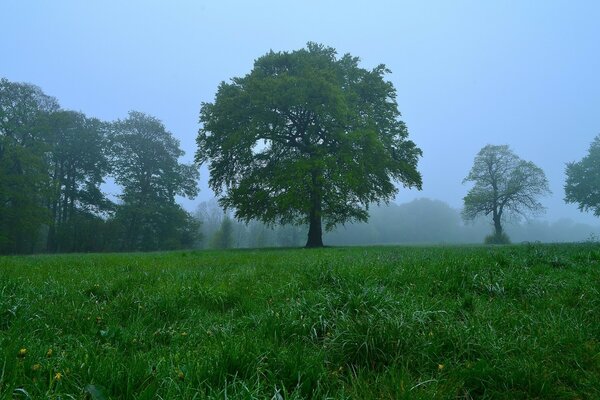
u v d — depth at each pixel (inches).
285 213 1255.5
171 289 240.5
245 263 434.3
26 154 1571.1
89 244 1909.4
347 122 1175.6
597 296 208.7
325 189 1150.3
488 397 119.0
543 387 118.3
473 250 498.3
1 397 95.7
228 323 178.9
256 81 1194.0
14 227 1566.2
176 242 2069.4
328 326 163.5
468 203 2432.3
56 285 248.8
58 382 106.0
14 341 132.0
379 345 140.6
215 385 113.1
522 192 2319.1
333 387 117.9
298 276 269.3
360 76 1369.3
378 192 1316.4
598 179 2272.4
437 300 205.6
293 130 1378.0
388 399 111.0
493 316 181.3
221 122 1237.7
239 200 1239.5
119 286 257.9
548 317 181.9
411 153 1347.2
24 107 1712.6
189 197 2212.1
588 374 127.3
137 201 2049.7
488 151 2410.2
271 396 107.6
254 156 1330.0
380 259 379.9
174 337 161.0
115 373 113.2
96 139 2025.1
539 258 344.5
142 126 2124.8
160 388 106.3
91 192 2025.1
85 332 165.3
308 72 1171.3
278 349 139.8
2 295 185.8
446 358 137.7
